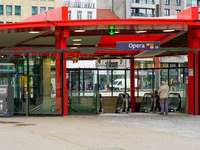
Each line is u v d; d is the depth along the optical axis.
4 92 13.10
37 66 13.59
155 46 13.38
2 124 10.70
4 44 21.33
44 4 56.22
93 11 57.78
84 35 16.56
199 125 11.15
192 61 14.66
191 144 7.61
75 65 51.72
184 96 16.34
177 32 15.98
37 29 14.07
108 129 9.92
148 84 25.78
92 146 7.15
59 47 14.22
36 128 9.81
